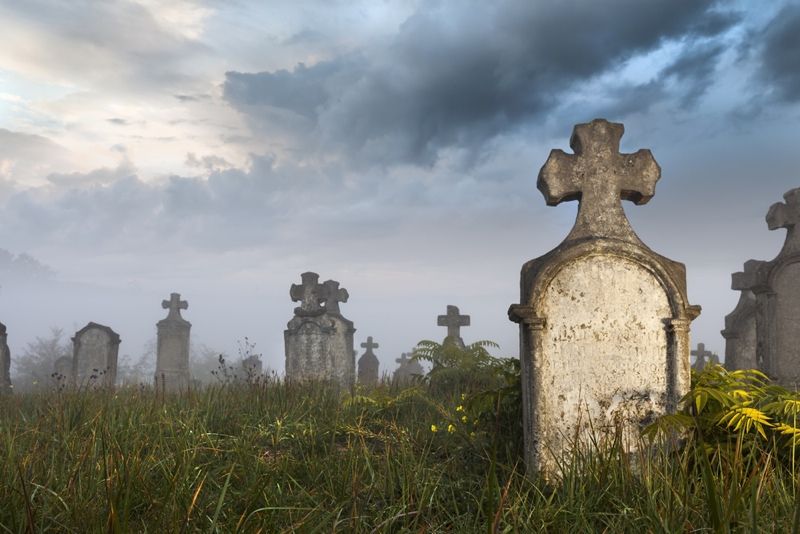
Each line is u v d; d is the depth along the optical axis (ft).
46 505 10.28
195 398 22.82
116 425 17.15
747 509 9.82
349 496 12.42
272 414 20.70
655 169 16.69
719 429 14.05
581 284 15.88
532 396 15.26
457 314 55.16
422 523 11.61
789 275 34.35
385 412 22.38
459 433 16.61
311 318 43.83
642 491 11.38
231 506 11.46
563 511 10.87
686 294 15.97
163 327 64.08
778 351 34.09
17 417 20.65
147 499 11.02
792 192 34.78
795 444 12.35
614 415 15.47
